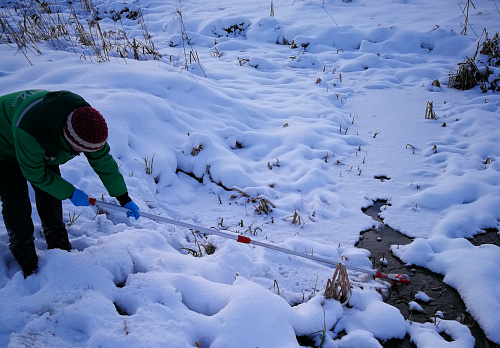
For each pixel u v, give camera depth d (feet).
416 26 31.81
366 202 14.35
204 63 26.43
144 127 15.89
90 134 7.25
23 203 8.47
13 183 8.31
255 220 13.34
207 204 14.25
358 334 8.95
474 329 9.55
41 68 18.62
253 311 8.55
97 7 37.09
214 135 17.26
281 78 25.12
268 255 11.49
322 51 30.19
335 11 36.52
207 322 8.34
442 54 28.86
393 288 10.79
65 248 9.82
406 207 14.03
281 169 16.16
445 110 21.40
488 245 11.91
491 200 13.87
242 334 8.18
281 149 17.31
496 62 24.77
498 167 15.76
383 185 15.31
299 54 28.40
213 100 19.54
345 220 13.42
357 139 18.51
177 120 17.04
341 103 22.45
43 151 7.58
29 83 17.47
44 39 24.38
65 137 7.39
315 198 14.35
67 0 39.34
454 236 12.65
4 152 8.21
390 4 37.91
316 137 18.10
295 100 21.84
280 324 8.61
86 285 8.75
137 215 9.58
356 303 10.07
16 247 8.68
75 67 18.79
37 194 8.98
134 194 13.05
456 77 24.11
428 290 10.75
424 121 20.22
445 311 10.08
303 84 24.31
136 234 10.63
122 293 8.87
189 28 34.04
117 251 9.75
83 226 11.06
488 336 9.27
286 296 10.16
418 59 28.02
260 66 26.71
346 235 12.73
